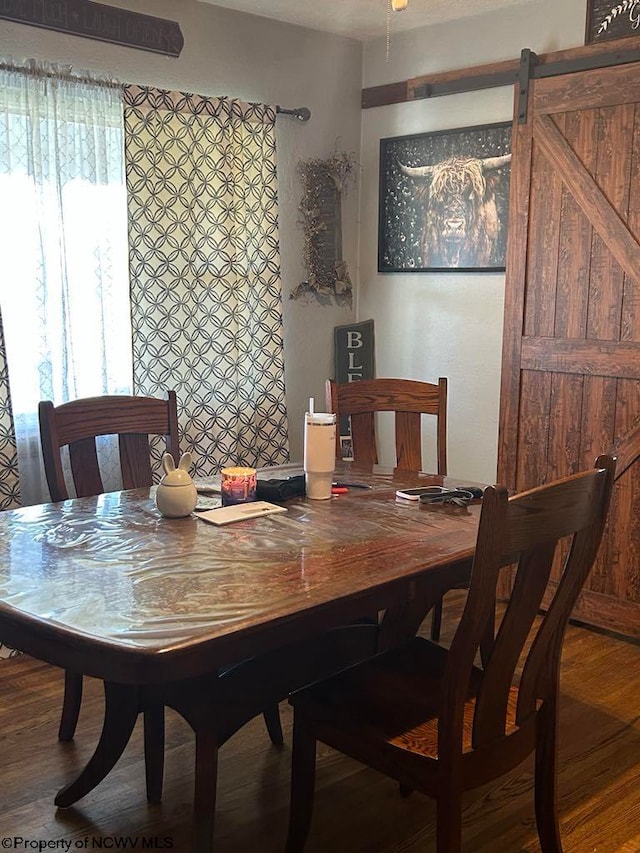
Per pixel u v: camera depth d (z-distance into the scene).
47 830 2.11
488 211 3.83
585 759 2.46
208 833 1.77
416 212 4.14
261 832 2.13
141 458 2.71
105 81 3.34
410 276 4.21
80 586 1.71
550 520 1.62
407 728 1.78
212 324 3.79
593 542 1.78
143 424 2.70
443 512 2.30
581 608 3.44
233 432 3.93
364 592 1.72
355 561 1.88
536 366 3.48
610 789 2.31
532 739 1.87
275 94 3.97
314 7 3.72
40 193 3.21
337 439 3.09
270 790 2.31
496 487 1.49
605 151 3.20
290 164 4.10
